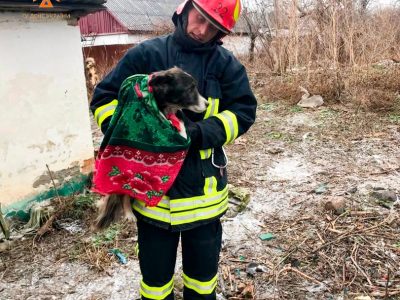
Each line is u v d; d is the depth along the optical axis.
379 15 10.59
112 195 2.14
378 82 8.33
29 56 3.93
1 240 3.79
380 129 6.55
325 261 3.34
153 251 2.14
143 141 1.85
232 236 3.80
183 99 1.85
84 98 4.52
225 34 1.98
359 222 3.88
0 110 3.78
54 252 3.67
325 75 8.62
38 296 3.11
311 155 5.77
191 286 2.29
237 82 2.06
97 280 3.27
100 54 12.91
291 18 10.06
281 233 3.81
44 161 4.22
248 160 5.72
